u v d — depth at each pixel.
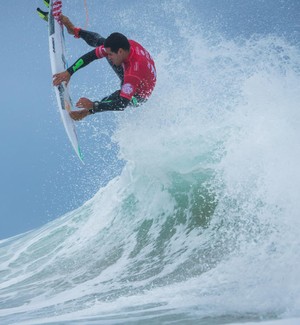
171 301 18.28
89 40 21.88
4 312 21.92
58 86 21.88
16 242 35.38
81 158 22.73
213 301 17.12
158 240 25.23
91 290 22.66
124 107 19.89
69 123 22.36
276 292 16.42
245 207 22.45
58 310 20.38
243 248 20.89
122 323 16.30
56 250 29.81
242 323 14.38
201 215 24.42
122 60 20.06
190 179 25.61
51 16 22.56
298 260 18.30
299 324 13.52
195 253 22.61
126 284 22.17
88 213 31.56
